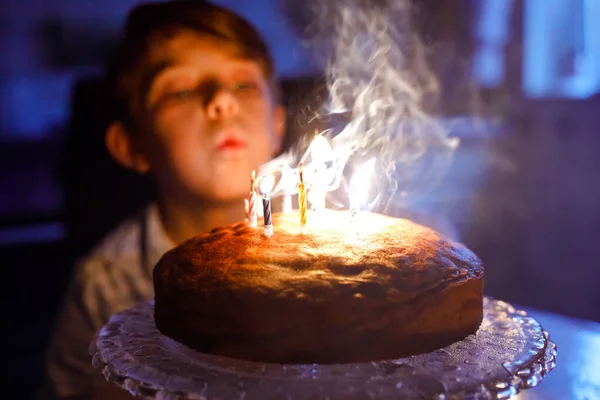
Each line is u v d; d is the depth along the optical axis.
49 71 1.81
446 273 0.56
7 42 1.77
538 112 1.67
